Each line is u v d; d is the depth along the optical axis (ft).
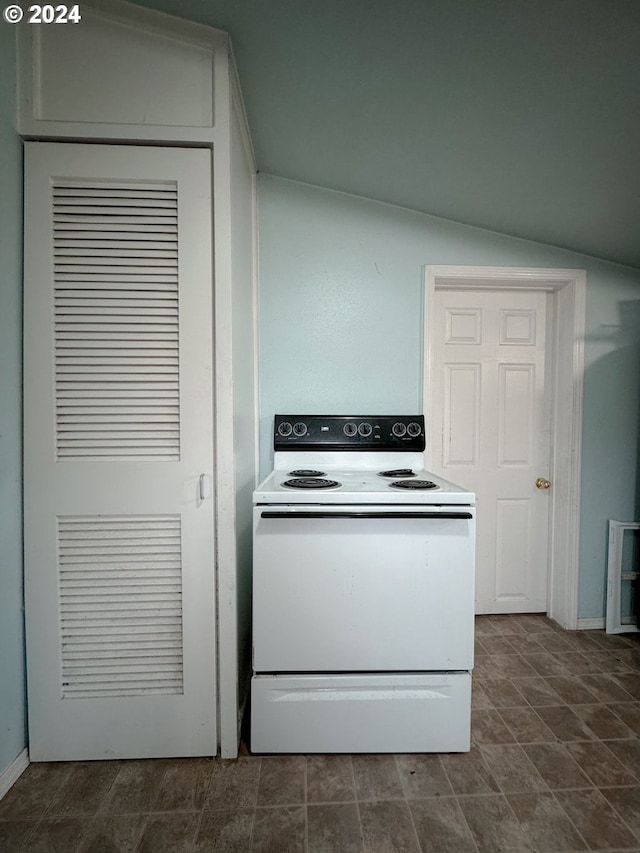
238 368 4.47
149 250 3.98
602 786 3.76
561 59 3.36
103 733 4.04
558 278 6.51
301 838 3.29
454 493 4.03
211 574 4.09
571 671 5.56
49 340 3.91
